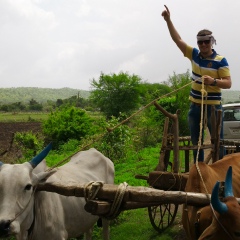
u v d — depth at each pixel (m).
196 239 4.55
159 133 20.36
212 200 3.57
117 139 14.87
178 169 6.32
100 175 6.41
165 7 6.83
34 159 4.60
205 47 6.48
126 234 7.54
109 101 29.36
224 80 6.24
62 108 22.30
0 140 25.12
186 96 20.27
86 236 6.45
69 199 5.27
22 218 4.34
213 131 6.36
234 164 5.58
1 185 4.22
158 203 4.43
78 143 18.73
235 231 3.58
